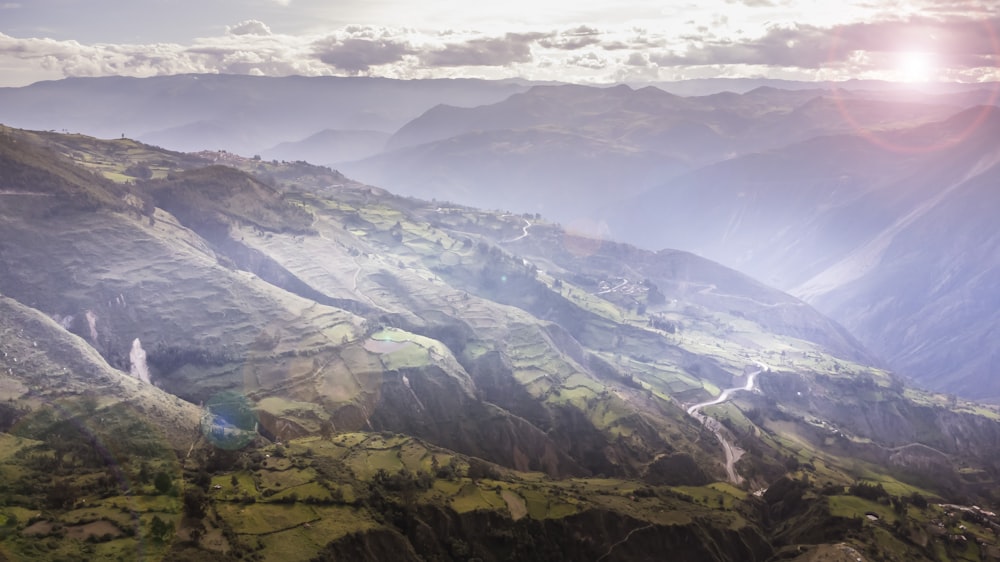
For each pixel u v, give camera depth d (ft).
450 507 577.43
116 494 485.56
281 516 501.56
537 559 576.61
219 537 462.19
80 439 577.84
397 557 513.45
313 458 617.21
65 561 401.08
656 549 611.06
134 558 420.36
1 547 400.26
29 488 479.82
